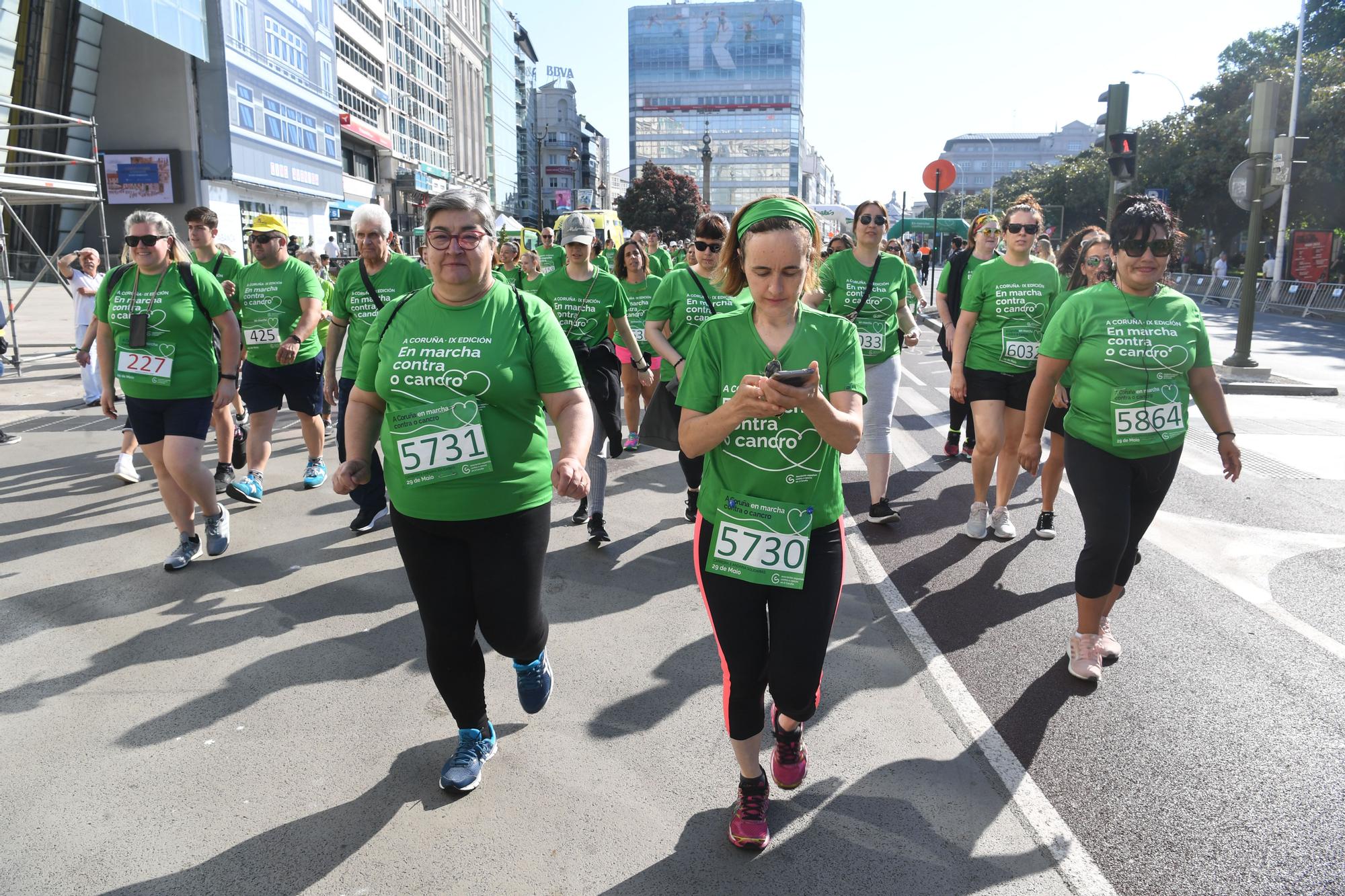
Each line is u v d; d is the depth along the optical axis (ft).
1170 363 11.60
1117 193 37.99
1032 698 11.82
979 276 17.93
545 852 8.66
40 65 97.40
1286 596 15.51
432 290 9.40
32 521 19.35
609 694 11.86
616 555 17.58
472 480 8.96
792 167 447.83
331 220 152.97
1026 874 8.36
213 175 110.22
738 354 8.31
